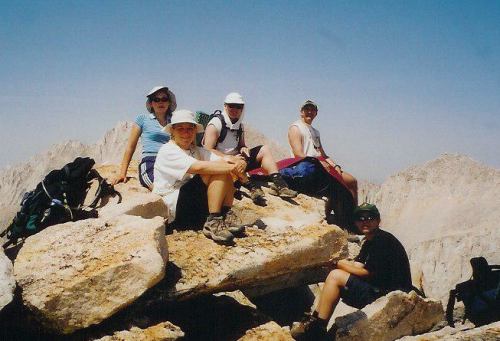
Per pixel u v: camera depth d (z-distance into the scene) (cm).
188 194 667
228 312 634
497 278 711
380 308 644
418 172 17312
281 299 838
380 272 671
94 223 599
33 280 511
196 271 598
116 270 512
